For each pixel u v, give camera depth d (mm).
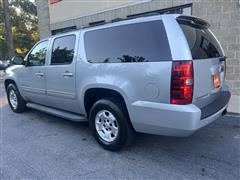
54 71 4332
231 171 2945
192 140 3898
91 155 3475
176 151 3527
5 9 14188
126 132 3365
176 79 2734
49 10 12336
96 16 9688
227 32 6305
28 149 3740
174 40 2807
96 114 3678
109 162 3260
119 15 8750
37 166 3203
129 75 3135
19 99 5691
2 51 30016
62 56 4219
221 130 4312
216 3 6355
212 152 3469
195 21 3301
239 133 4160
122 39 3293
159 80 2854
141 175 2922
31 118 5414
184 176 2865
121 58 3275
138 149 3611
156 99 2920
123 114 3346
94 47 3646
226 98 3643
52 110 4730
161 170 3020
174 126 2828
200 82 2947
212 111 3098
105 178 2881
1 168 3176
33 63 4984
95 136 3764
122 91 3199
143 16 3131
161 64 2838
